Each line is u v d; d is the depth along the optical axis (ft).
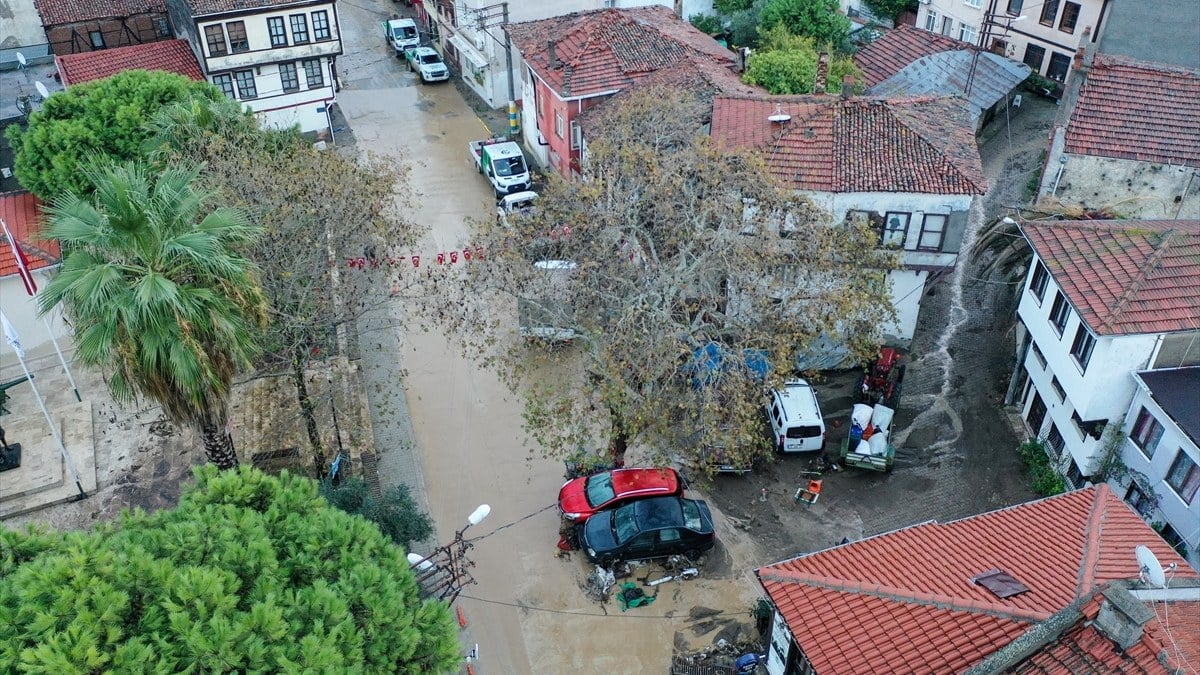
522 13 161.99
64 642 39.86
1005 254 115.44
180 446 92.94
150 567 44.45
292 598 46.26
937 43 154.40
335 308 90.43
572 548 83.46
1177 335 75.31
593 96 127.34
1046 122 152.25
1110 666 45.11
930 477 91.71
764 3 165.27
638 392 80.28
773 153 96.32
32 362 104.27
